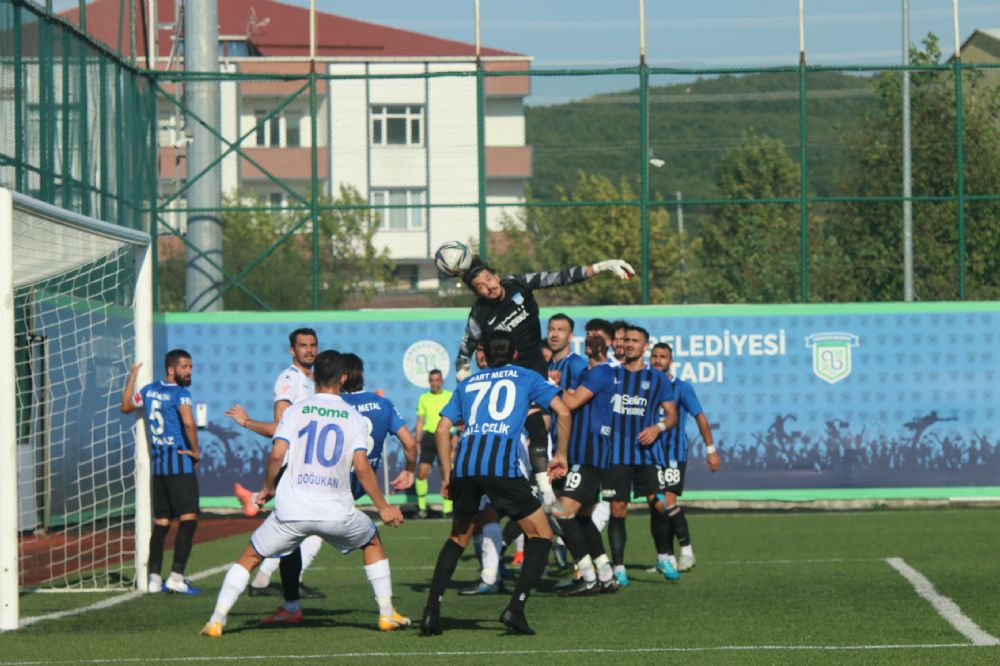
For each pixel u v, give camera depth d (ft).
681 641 50.70
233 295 141.59
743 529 111.14
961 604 61.72
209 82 136.87
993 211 138.92
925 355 133.28
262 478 134.31
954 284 139.33
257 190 229.45
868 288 142.31
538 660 45.96
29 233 74.28
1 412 58.75
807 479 133.18
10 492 57.93
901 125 143.33
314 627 56.34
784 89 193.06
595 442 68.49
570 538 68.13
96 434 107.65
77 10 114.62
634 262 217.77
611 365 73.72
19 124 97.30
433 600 53.06
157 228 135.44
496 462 52.90
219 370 135.03
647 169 135.03
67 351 99.91
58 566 88.58
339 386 54.29
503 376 54.49
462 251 61.11
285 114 232.32
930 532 105.29
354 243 183.83
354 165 230.89
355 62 141.59
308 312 135.23
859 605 62.03
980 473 132.87
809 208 148.56
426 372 135.03
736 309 133.69
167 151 151.23
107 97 120.88
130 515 104.27
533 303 62.80
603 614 60.03
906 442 133.28
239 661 46.06
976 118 140.77
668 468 78.23
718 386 133.59
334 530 52.95
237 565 53.52
